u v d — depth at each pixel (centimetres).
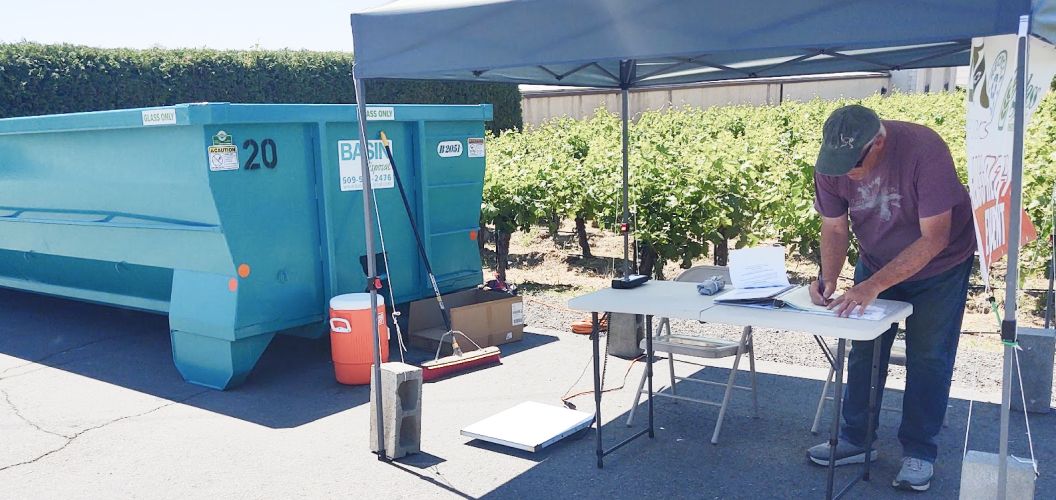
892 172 378
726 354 468
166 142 584
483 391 580
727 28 309
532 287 998
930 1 272
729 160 1001
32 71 1509
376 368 461
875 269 411
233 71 1880
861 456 429
